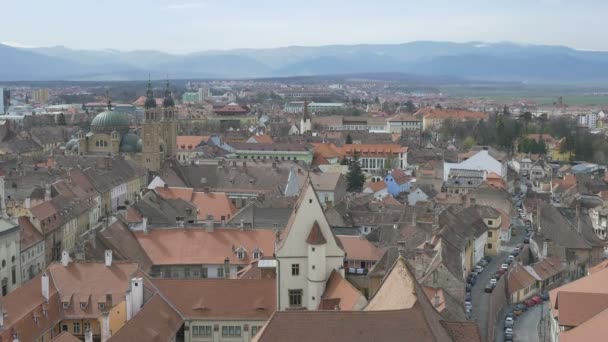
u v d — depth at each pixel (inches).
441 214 7568.9
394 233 7032.5
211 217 6993.1
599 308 4783.5
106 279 4965.6
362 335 3336.6
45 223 7539.4
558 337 4985.2
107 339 3978.8
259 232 6363.2
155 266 6048.2
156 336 4296.3
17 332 4269.2
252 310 4864.7
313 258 4746.6
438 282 5438.0
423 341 3336.6
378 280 5679.1
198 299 4896.7
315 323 3363.7
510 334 5910.4
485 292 6830.7
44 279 4773.6
